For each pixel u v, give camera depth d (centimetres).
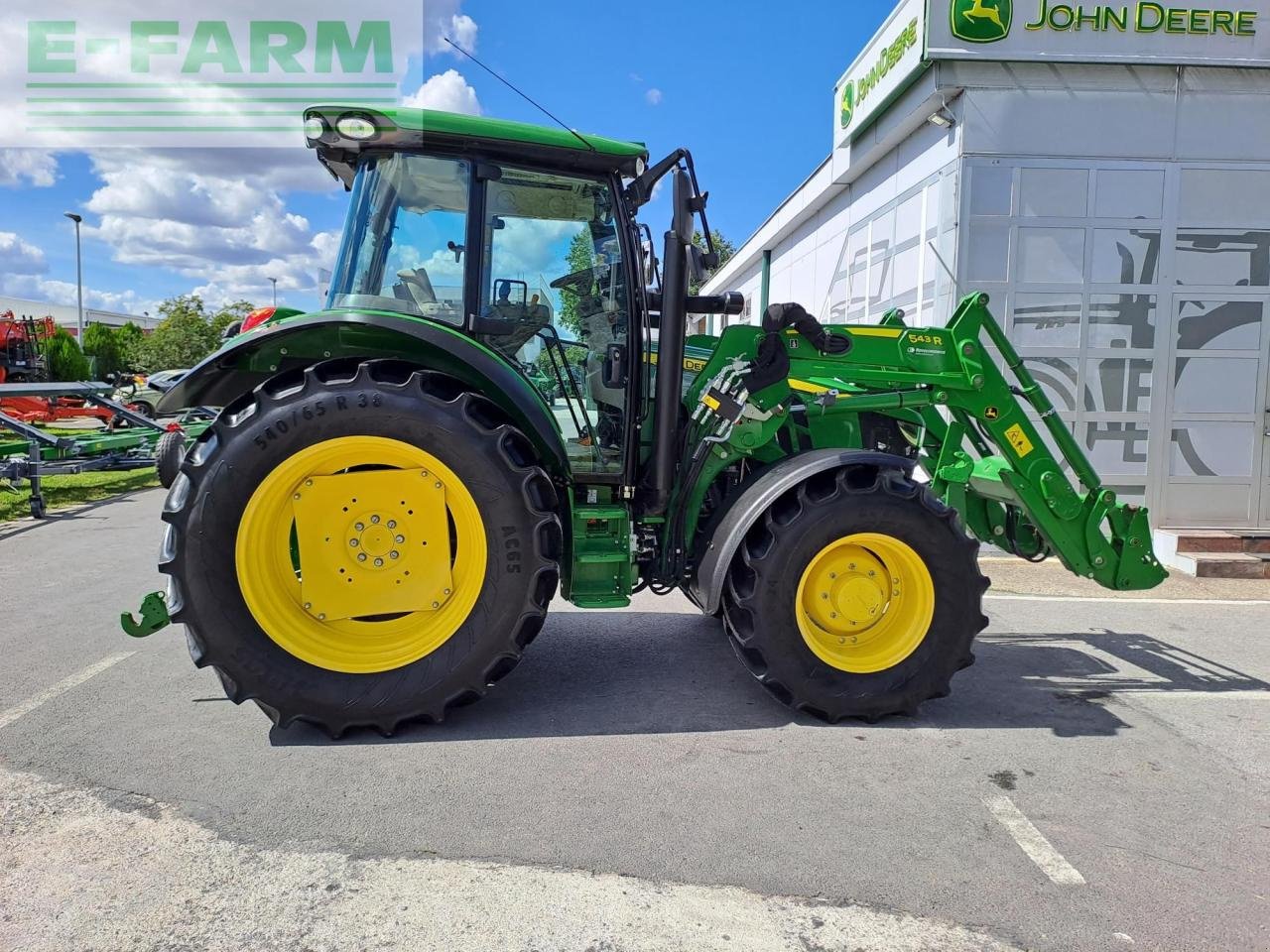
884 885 222
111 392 1130
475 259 338
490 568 306
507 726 321
